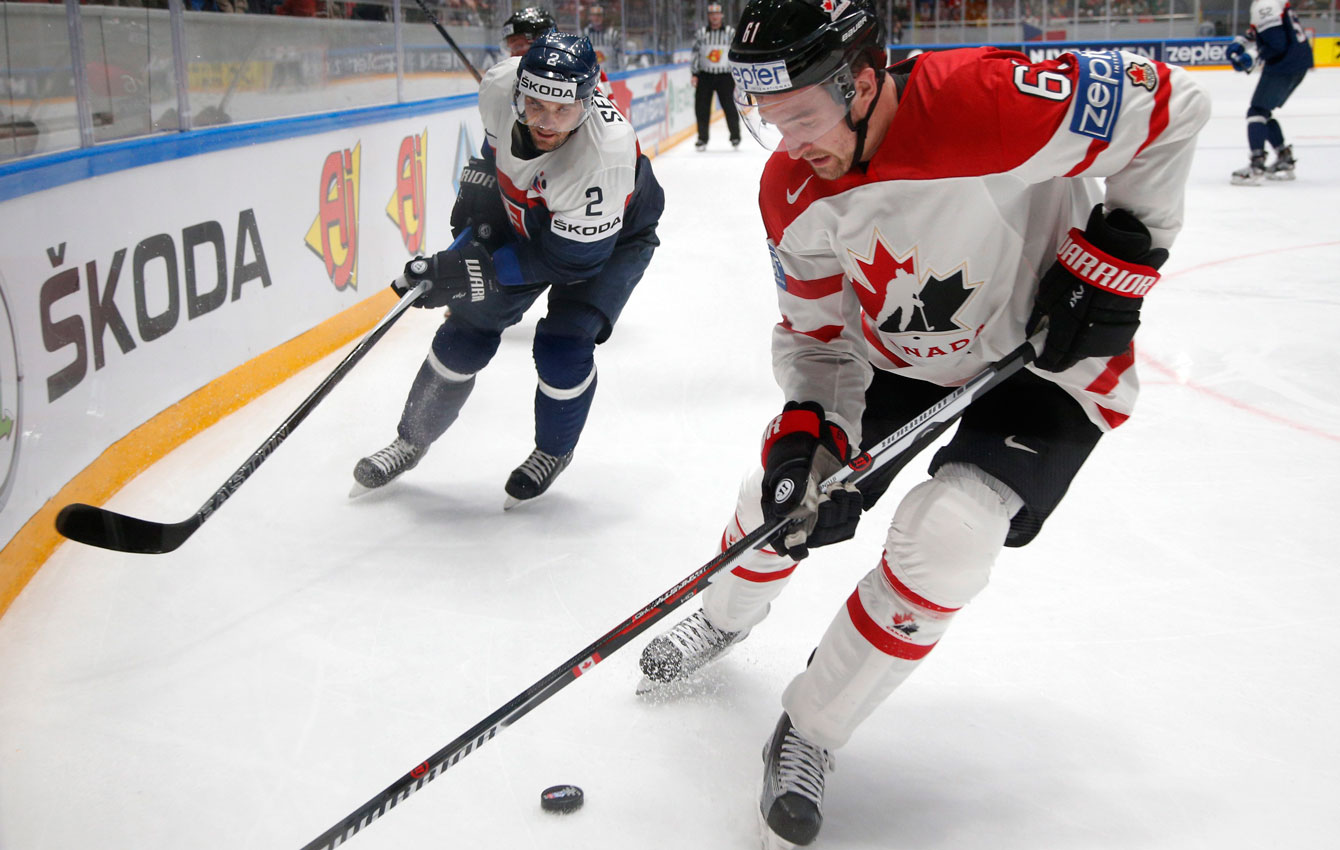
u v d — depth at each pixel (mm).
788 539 1581
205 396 3521
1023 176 1448
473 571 2592
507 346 4680
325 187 4387
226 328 3648
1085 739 1919
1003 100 1396
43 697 2035
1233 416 3617
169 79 3430
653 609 1588
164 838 1659
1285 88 8406
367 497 3025
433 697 2047
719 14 12367
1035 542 2719
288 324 4117
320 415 3709
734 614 1987
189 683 2094
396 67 5352
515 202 2840
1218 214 7391
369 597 2455
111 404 2967
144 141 3113
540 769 1822
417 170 5434
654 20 13016
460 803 1729
